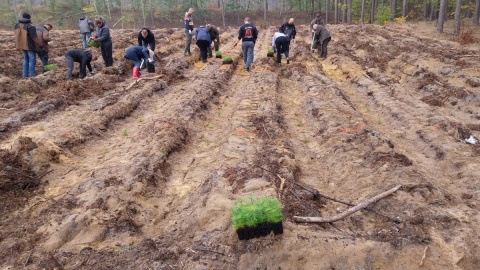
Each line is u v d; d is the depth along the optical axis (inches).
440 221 168.1
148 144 255.0
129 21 1854.1
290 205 182.5
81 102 348.8
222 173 212.8
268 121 301.4
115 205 181.9
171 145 254.1
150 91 383.6
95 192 192.9
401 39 783.7
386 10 1314.0
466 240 155.6
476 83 389.7
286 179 206.5
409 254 147.8
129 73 477.1
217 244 154.9
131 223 172.2
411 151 263.7
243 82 459.2
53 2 1883.6
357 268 143.7
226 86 439.5
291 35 679.7
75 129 267.6
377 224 173.9
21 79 427.5
